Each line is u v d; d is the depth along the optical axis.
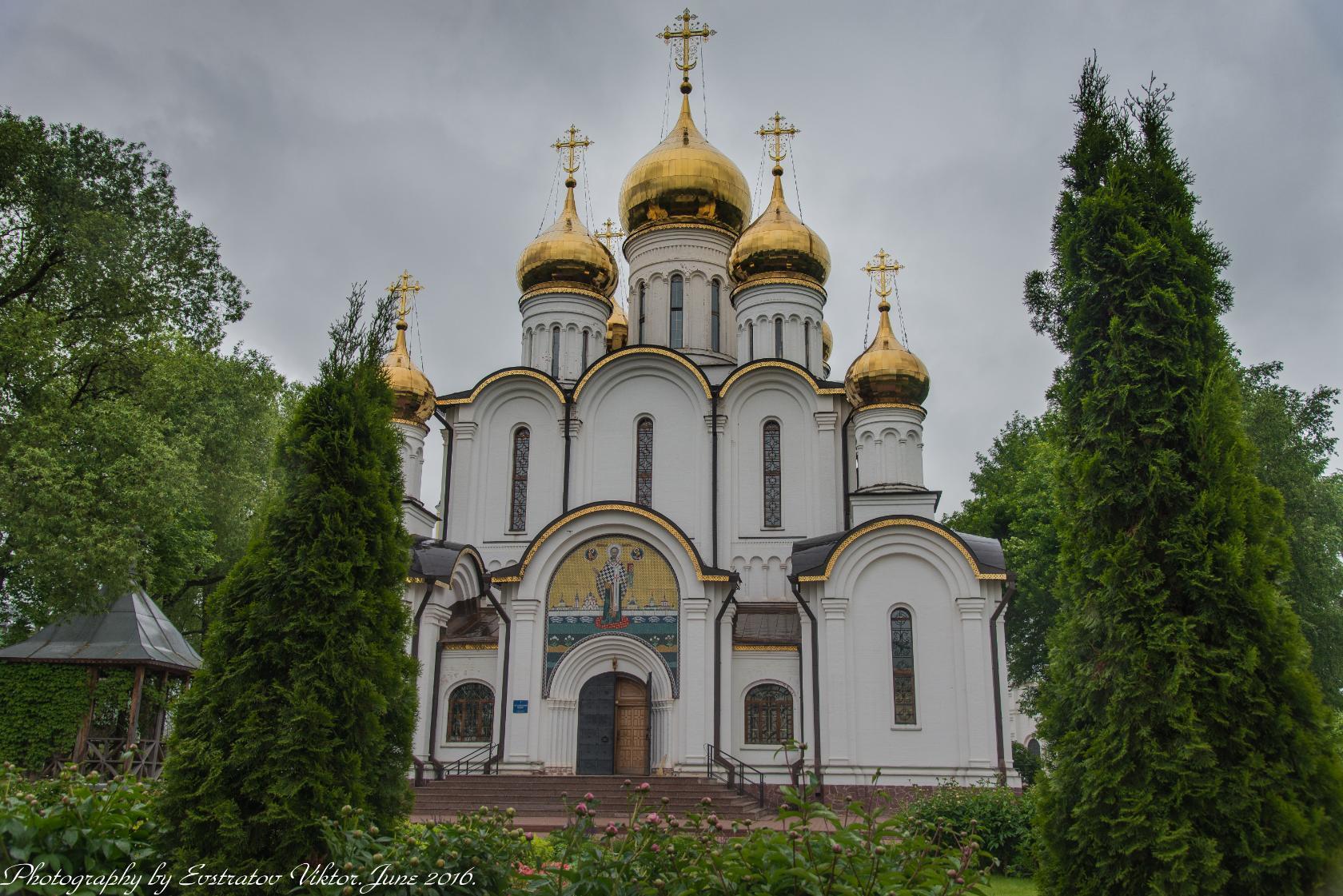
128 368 32.66
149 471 29.30
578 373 40.66
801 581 31.86
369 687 12.05
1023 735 54.88
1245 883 10.48
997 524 53.44
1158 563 11.88
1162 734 11.27
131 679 26.84
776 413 37.12
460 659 32.88
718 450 36.53
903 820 9.44
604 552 32.00
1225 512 11.69
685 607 31.19
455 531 37.47
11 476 27.06
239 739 11.47
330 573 12.28
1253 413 33.50
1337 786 10.78
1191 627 11.32
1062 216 14.16
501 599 32.59
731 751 30.83
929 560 31.66
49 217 31.53
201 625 42.06
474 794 28.64
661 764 30.25
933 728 30.50
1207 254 13.13
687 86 45.59
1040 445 46.69
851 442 38.16
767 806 27.81
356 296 13.95
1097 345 12.94
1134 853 10.97
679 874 8.98
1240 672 11.09
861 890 8.48
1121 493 12.17
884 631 31.31
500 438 38.12
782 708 31.67
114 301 32.25
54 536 27.23
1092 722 11.95
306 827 11.17
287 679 11.98
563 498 36.88
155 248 33.81
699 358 40.72
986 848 20.92
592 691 31.31
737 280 40.53
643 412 37.41
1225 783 10.79
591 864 9.14
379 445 13.38
